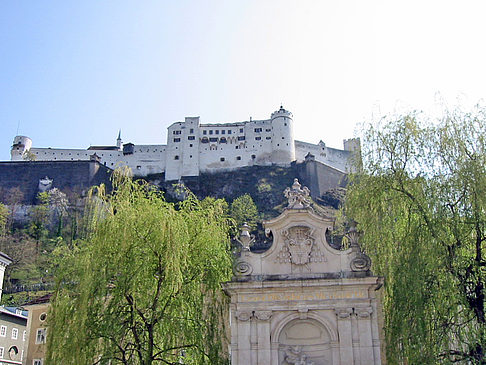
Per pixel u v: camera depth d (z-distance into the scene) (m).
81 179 160.38
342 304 31.97
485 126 30.61
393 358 28.14
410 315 27.66
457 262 28.41
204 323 31.00
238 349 31.44
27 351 55.34
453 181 29.44
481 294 28.69
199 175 185.88
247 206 142.62
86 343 28.06
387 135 32.75
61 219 142.12
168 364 29.12
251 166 186.50
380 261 32.72
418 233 29.42
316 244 33.75
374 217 32.62
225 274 32.50
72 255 31.61
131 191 34.00
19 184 160.50
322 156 192.88
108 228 30.66
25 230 141.38
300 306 32.06
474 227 29.16
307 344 32.25
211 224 33.69
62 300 29.69
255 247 91.19
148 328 29.95
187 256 31.38
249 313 32.09
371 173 32.81
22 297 87.25
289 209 34.03
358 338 31.33
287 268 33.28
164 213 31.19
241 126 192.75
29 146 194.12
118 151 191.25
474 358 26.81
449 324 27.69
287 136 188.38
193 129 191.25
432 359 26.64
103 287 29.11
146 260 30.17
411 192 31.30
